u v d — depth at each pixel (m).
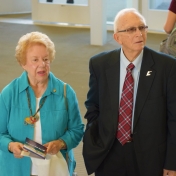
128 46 6.28
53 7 23.91
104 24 20.14
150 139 6.47
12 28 23.50
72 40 21.12
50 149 6.23
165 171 6.67
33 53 6.15
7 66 17.28
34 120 6.40
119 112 6.52
